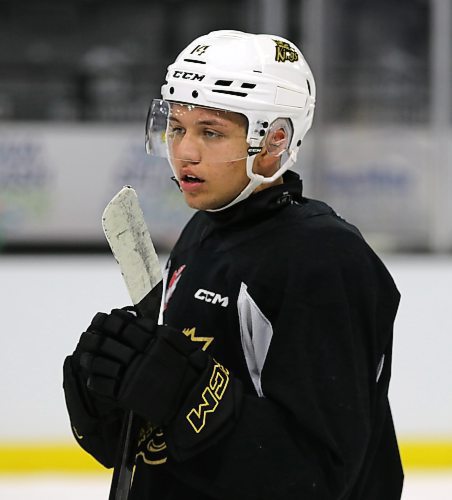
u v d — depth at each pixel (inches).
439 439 557.0
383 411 215.3
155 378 184.9
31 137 851.4
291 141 207.8
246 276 199.9
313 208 205.3
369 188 852.0
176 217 841.5
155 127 208.5
